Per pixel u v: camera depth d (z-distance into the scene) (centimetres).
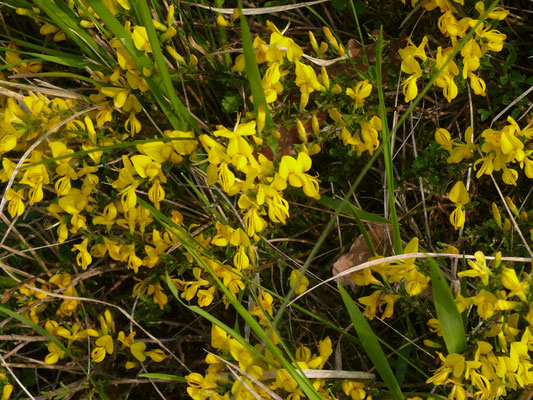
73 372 34
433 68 30
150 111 34
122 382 33
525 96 33
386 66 33
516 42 34
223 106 34
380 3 35
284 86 32
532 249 30
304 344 33
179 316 36
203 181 34
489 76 33
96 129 32
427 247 33
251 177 29
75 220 31
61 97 33
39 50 34
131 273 34
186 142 30
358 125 31
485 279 28
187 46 33
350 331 33
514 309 28
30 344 36
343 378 30
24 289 33
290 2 36
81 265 33
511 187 34
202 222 34
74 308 33
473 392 29
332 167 34
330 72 34
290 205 34
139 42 31
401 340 33
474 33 30
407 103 34
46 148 32
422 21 35
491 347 28
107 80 33
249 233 30
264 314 29
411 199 35
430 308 31
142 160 30
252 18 35
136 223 33
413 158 34
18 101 33
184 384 35
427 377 31
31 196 31
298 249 35
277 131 30
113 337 33
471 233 31
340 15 36
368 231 34
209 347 35
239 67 32
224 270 31
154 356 32
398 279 29
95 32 33
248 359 29
